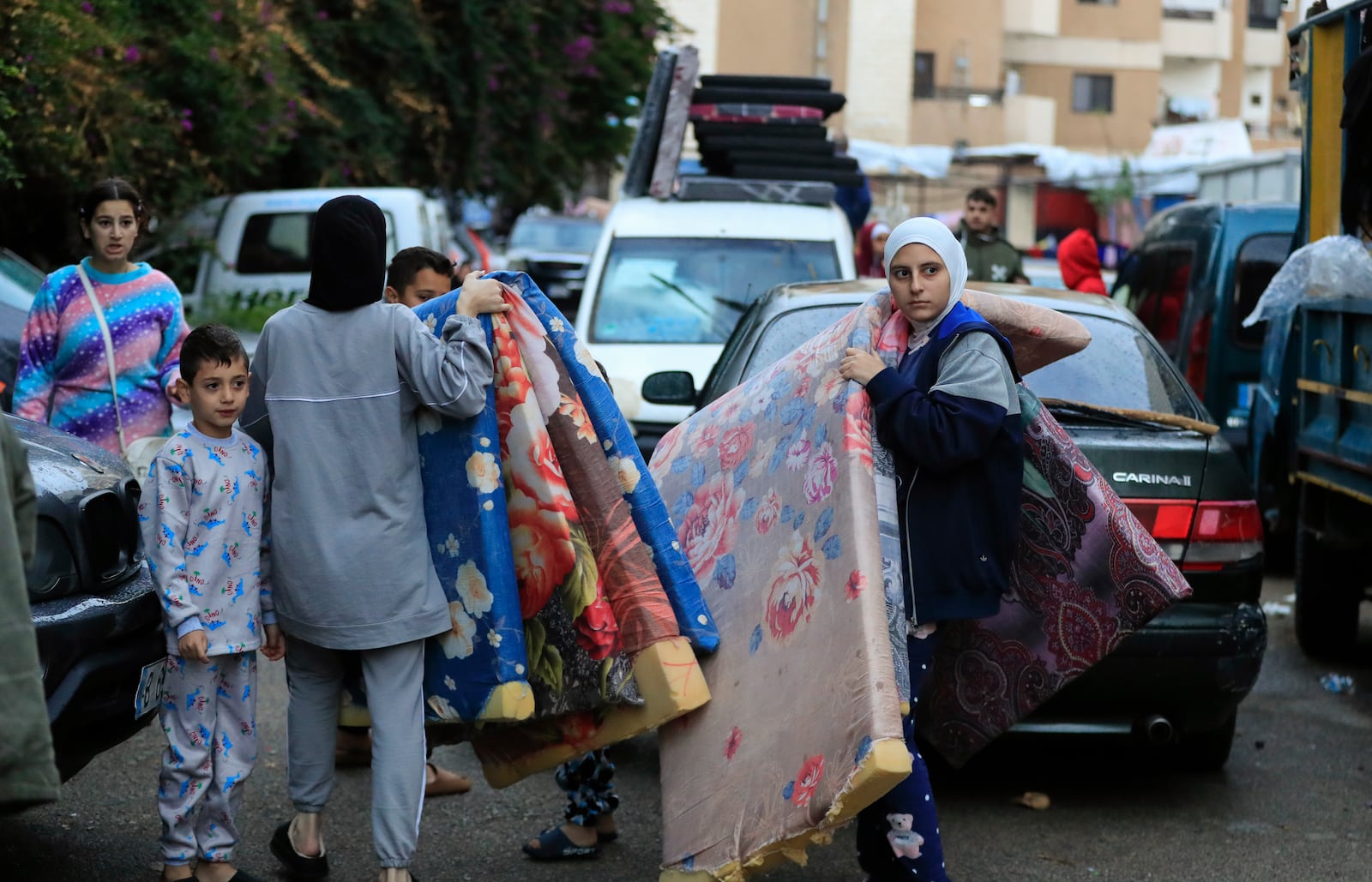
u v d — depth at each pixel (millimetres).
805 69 37156
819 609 3525
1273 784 5301
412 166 15211
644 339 8461
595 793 4395
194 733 3848
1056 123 42750
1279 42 45844
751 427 4129
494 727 3971
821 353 3961
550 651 3752
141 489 4312
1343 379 6254
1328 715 6254
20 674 2699
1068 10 42438
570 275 22062
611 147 17000
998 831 4750
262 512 3889
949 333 3688
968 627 4137
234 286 11047
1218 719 4809
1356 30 6230
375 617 3637
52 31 8266
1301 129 6883
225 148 10852
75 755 3740
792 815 3309
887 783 3150
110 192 5332
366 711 3928
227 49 10500
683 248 8930
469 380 3623
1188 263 10180
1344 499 6613
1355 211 6227
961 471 3680
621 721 3762
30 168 9016
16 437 2857
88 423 5340
